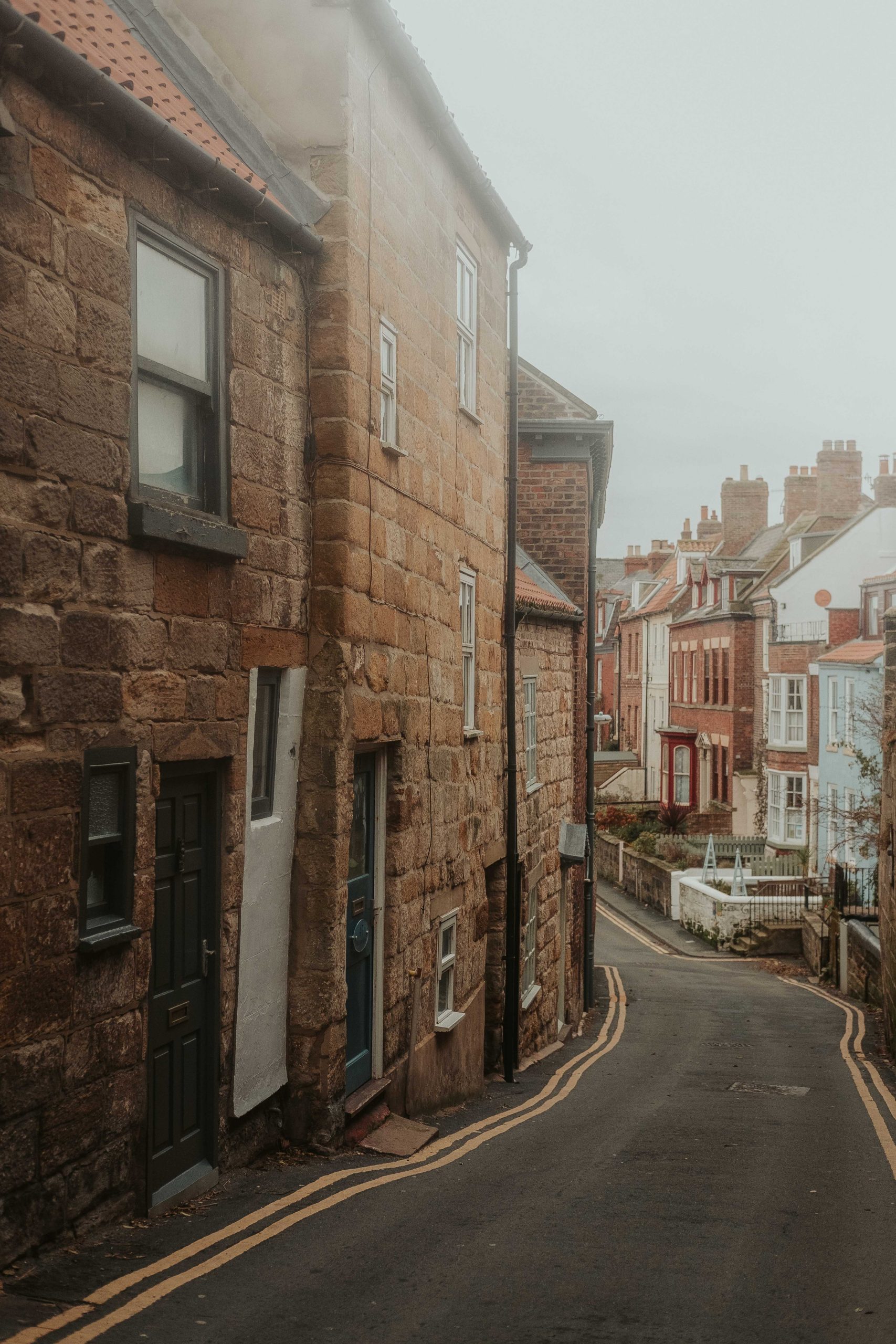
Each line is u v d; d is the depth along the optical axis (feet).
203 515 21.61
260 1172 23.89
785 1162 28.68
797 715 129.49
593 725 69.87
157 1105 21.02
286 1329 15.85
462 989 37.11
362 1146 26.94
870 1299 18.12
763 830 141.90
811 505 159.43
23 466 16.94
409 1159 26.84
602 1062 50.47
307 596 25.90
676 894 121.60
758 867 119.24
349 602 26.16
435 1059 34.14
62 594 17.80
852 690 108.99
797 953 103.71
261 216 23.30
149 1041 20.58
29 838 17.12
